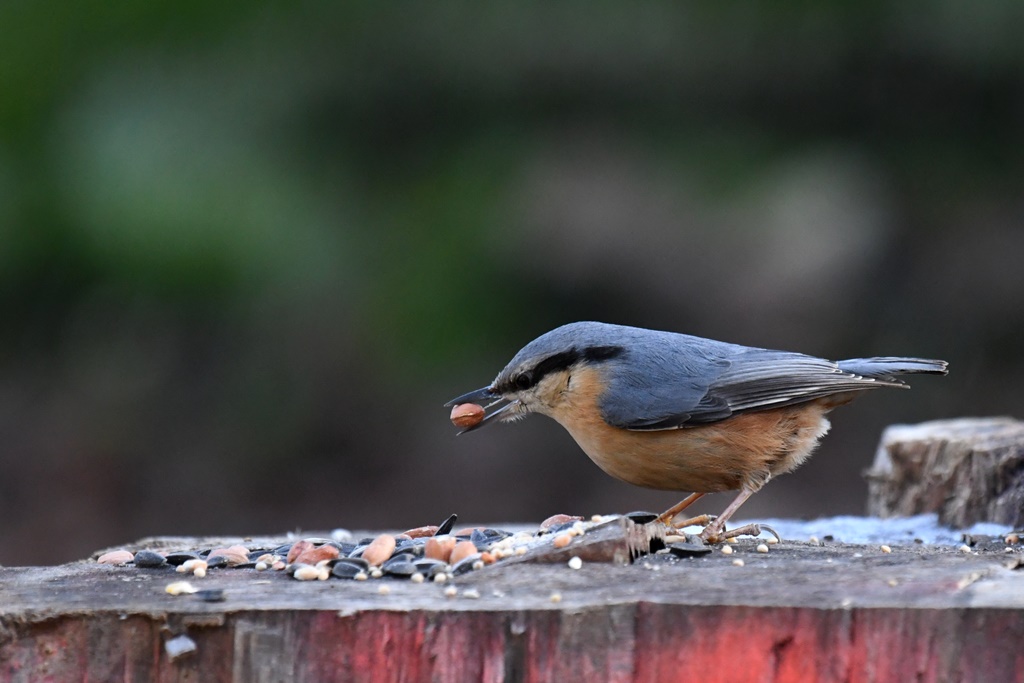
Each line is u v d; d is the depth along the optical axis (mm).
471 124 14594
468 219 14133
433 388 14266
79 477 14125
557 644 4727
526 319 14289
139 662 4879
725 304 14430
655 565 5391
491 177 14336
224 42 13789
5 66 13273
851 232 14180
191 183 12875
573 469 14562
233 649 4828
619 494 14406
